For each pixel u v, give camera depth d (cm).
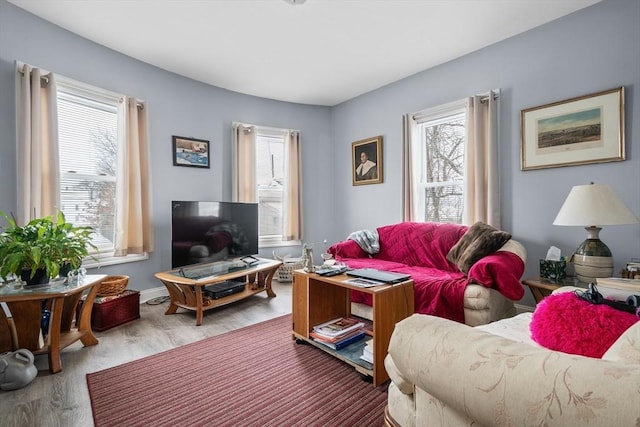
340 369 193
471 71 314
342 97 437
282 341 235
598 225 205
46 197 257
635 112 224
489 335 77
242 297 317
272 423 144
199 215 319
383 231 357
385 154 400
